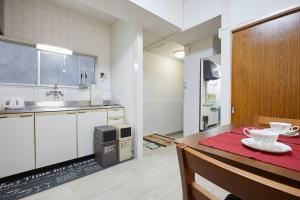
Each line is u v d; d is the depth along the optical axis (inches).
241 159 25.9
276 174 20.9
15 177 78.2
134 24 106.2
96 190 70.4
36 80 103.9
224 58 90.3
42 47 99.7
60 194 67.4
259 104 79.0
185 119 139.6
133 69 111.4
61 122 90.0
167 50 164.9
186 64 139.1
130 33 113.3
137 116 107.5
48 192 68.6
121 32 123.4
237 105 86.6
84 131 99.5
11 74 95.7
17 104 88.9
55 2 106.2
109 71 136.8
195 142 35.2
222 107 92.1
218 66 115.3
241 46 84.4
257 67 79.4
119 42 125.7
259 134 30.1
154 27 108.9
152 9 91.0
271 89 75.3
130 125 111.6
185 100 139.8
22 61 99.1
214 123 117.3
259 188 12.9
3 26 90.7
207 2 99.4
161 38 127.8
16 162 76.0
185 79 139.8
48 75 109.0
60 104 110.3
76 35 118.4
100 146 94.7
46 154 85.0
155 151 122.2
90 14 120.8
